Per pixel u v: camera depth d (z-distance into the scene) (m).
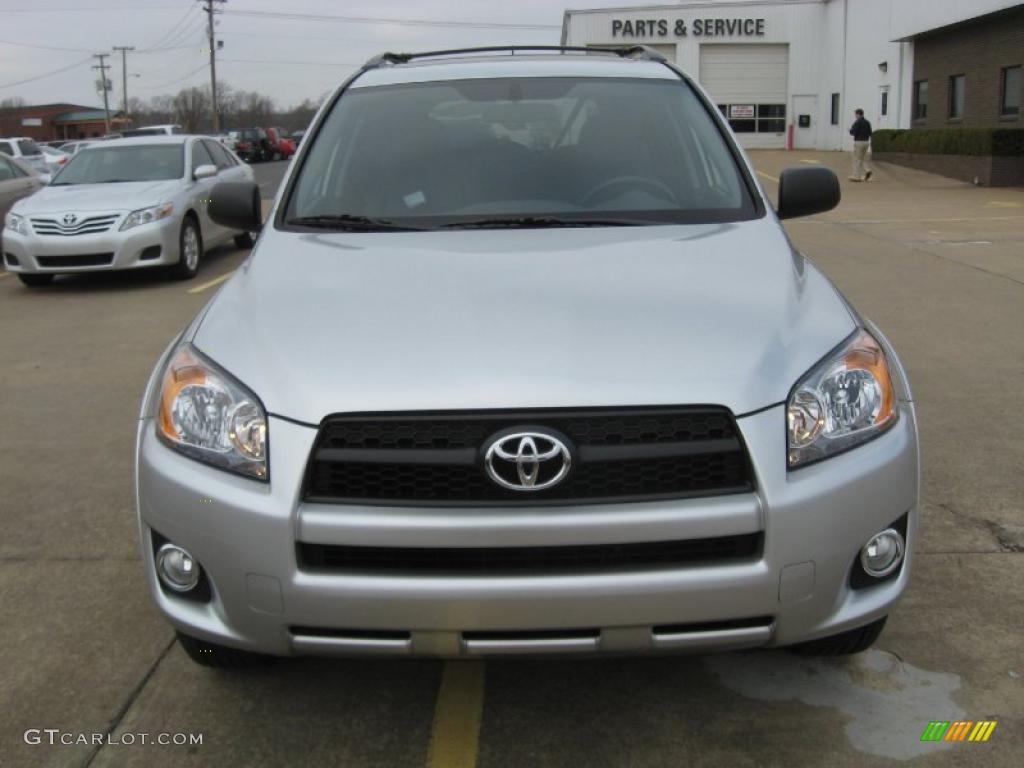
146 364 6.79
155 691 2.85
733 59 38.16
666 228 3.18
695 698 2.77
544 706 2.75
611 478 2.21
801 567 2.24
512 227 3.23
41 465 4.78
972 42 24.64
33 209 9.86
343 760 2.54
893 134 27.23
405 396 2.23
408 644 2.23
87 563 3.69
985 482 4.26
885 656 2.95
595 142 3.62
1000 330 7.12
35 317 8.65
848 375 2.39
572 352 2.32
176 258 10.19
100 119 90.38
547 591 2.17
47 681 2.91
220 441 2.33
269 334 2.49
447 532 2.16
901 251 11.12
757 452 2.22
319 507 2.22
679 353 2.33
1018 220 14.05
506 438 2.19
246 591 2.27
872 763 2.48
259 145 48.22
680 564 2.21
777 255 2.93
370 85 3.98
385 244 3.07
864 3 32.91
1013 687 2.78
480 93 3.85
